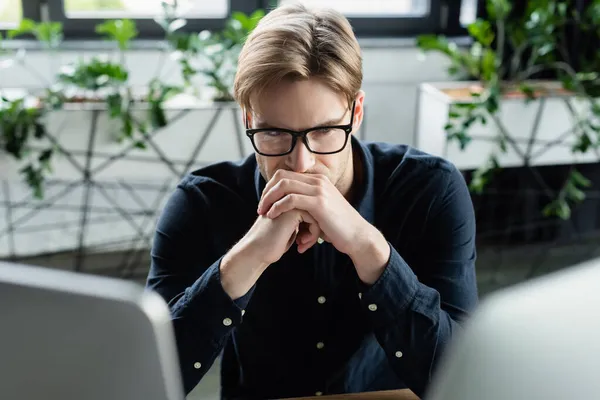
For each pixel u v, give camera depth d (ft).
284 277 4.03
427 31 10.54
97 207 9.84
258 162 3.71
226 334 3.66
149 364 1.55
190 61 9.59
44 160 8.42
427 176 4.24
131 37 9.25
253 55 3.39
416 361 3.69
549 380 1.16
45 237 9.84
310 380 4.16
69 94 8.67
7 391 1.61
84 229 9.91
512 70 9.78
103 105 8.55
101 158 8.64
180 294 3.94
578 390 1.15
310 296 4.04
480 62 9.48
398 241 4.25
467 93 9.29
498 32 9.93
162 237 4.17
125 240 10.04
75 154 8.57
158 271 4.11
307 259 3.99
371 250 3.54
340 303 4.07
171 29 8.83
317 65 3.34
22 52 9.18
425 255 4.19
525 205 10.51
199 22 9.97
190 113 8.56
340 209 3.51
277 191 3.51
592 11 9.32
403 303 3.62
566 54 9.98
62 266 9.73
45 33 8.87
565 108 9.23
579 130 9.35
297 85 3.34
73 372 1.57
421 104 9.68
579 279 1.19
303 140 3.46
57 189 9.65
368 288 3.62
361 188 4.11
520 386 1.17
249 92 3.40
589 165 10.46
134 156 8.68
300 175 3.52
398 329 3.66
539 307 1.19
